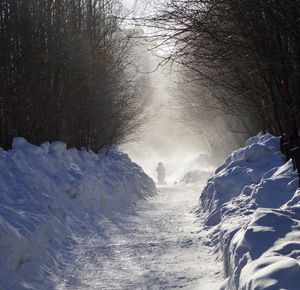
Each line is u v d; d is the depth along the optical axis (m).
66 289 10.53
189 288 10.32
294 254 7.18
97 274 11.70
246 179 17.69
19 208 14.01
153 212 23.72
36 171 18.34
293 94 14.78
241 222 12.16
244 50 11.84
